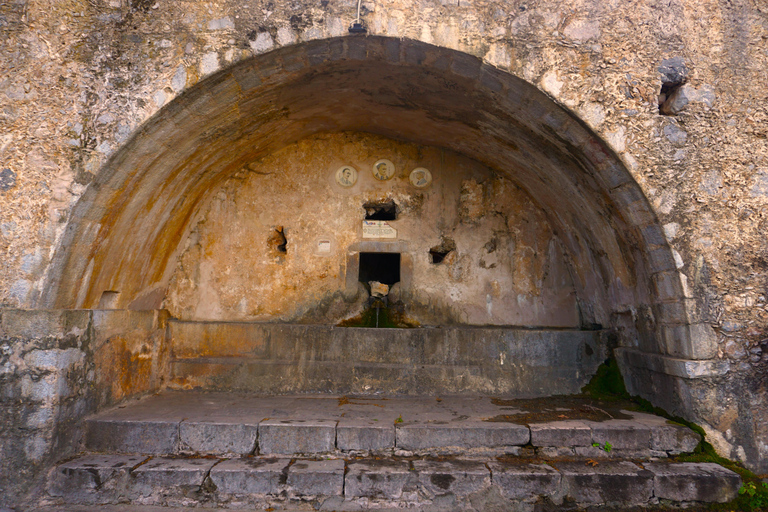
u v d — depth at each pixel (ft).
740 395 12.20
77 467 11.49
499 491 11.38
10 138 11.75
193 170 15.20
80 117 11.89
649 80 12.45
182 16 12.04
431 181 18.28
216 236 17.76
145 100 11.91
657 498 11.29
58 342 11.64
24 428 11.30
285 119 15.79
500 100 13.35
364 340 16.66
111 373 13.89
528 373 16.61
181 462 11.97
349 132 18.24
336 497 11.41
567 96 12.21
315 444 12.52
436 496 11.40
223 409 14.16
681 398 12.89
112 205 12.60
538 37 12.24
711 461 12.04
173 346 16.84
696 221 12.41
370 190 18.15
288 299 17.62
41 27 11.93
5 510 10.99
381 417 13.53
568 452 12.51
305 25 11.85
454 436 12.59
